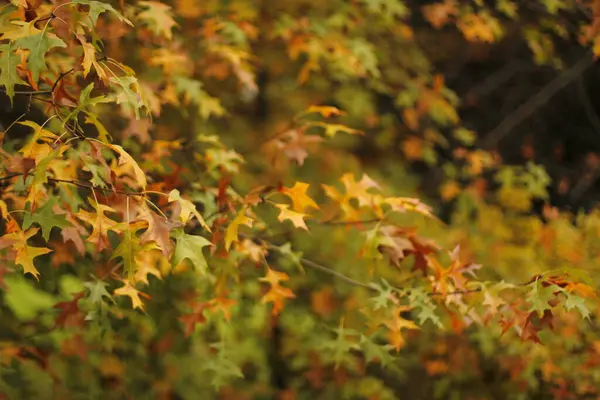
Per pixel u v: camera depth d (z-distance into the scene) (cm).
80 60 382
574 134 1266
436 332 808
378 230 509
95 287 522
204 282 664
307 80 852
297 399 788
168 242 353
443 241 820
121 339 681
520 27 979
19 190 473
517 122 1158
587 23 947
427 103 870
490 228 841
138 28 607
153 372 713
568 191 1212
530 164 909
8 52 346
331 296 768
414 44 925
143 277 492
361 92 869
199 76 741
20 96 663
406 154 895
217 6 677
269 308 760
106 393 684
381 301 526
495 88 1196
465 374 819
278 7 760
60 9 400
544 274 469
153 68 602
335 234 773
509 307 488
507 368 786
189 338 708
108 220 367
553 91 1160
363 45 746
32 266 390
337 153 850
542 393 835
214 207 513
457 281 509
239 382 780
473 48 1080
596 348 737
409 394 846
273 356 795
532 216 868
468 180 999
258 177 770
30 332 636
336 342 636
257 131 808
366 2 801
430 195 1016
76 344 632
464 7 850
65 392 658
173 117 721
